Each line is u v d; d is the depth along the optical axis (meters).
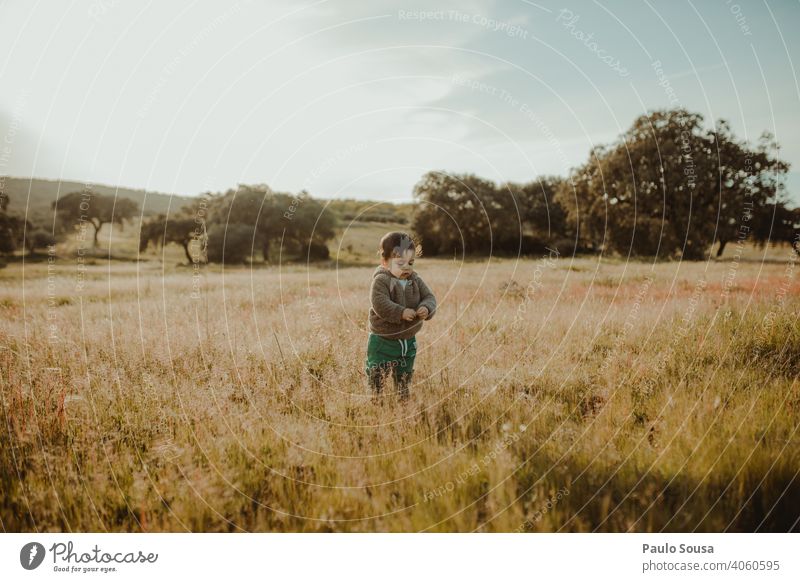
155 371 3.87
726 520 2.76
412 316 3.62
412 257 3.80
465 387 3.84
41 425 3.11
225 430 3.17
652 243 16.11
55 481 2.84
